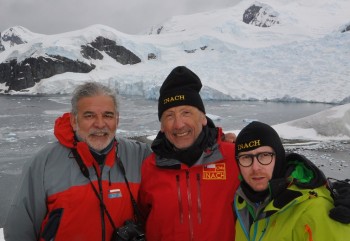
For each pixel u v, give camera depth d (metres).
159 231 2.45
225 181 2.42
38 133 25.62
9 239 2.31
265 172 2.03
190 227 2.37
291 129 22.19
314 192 1.86
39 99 54.72
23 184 2.32
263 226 2.04
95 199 2.30
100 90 2.35
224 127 28.06
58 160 2.36
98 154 2.35
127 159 2.55
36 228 2.36
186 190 2.40
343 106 22.64
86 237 2.28
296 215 1.86
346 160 15.93
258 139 2.04
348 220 1.70
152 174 2.52
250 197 2.11
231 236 2.37
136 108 40.97
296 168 2.03
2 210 11.34
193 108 2.43
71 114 2.40
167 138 2.51
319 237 1.76
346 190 1.87
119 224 2.37
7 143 22.12
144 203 2.59
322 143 19.33
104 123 2.32
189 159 2.41
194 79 2.48
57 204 2.27
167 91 2.48
